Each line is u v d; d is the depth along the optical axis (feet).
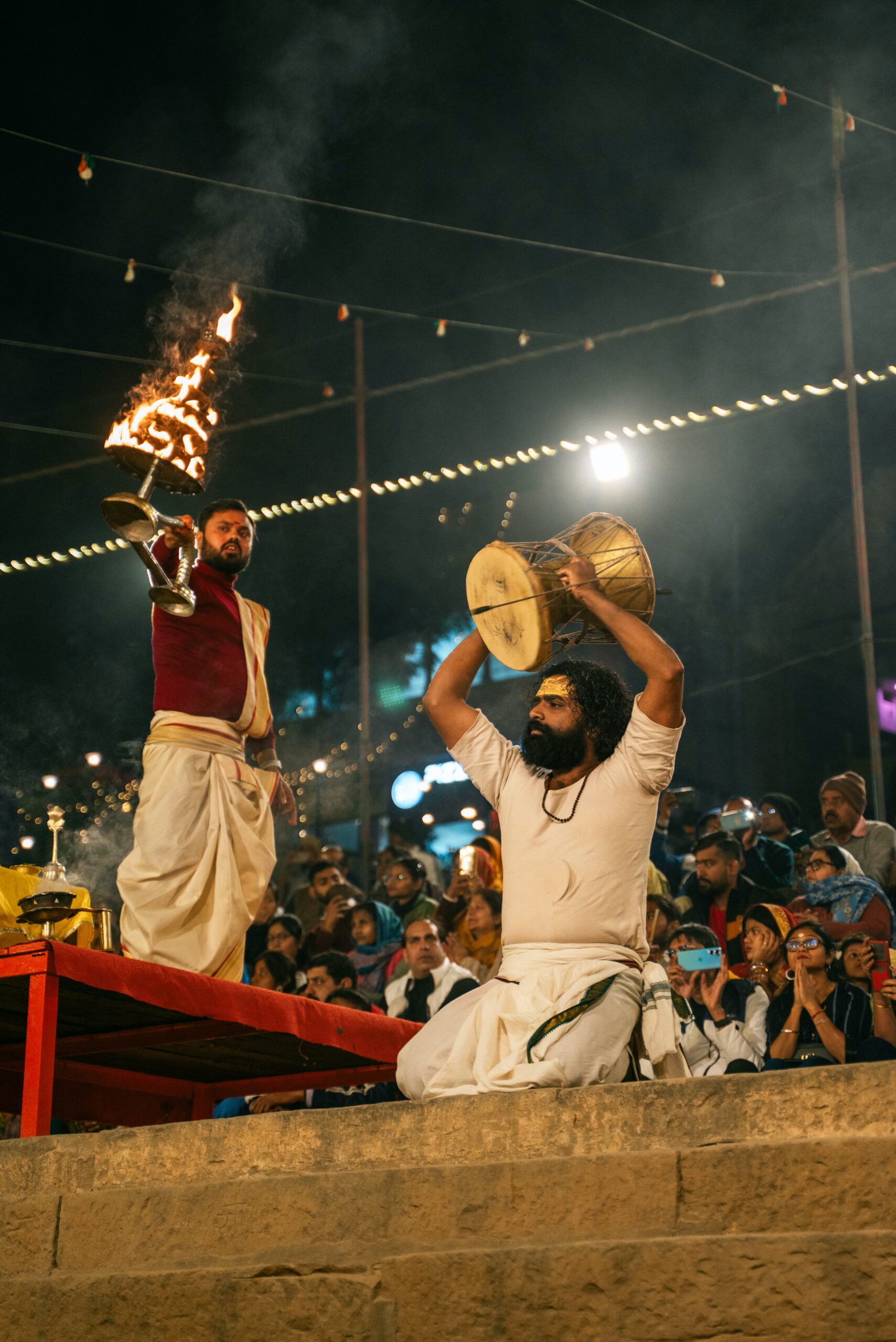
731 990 20.86
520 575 13.91
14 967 14.44
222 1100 24.48
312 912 34.86
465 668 14.79
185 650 18.48
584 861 13.41
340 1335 10.57
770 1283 9.48
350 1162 12.07
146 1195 12.39
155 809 17.72
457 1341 10.27
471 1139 11.66
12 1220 12.92
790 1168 10.18
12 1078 19.52
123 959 15.08
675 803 31.94
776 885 27.89
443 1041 13.64
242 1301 11.03
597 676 14.10
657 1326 9.71
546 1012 12.80
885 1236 9.30
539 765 13.85
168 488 17.65
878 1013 18.86
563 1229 10.68
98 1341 11.59
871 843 28.94
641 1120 11.11
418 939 24.47
